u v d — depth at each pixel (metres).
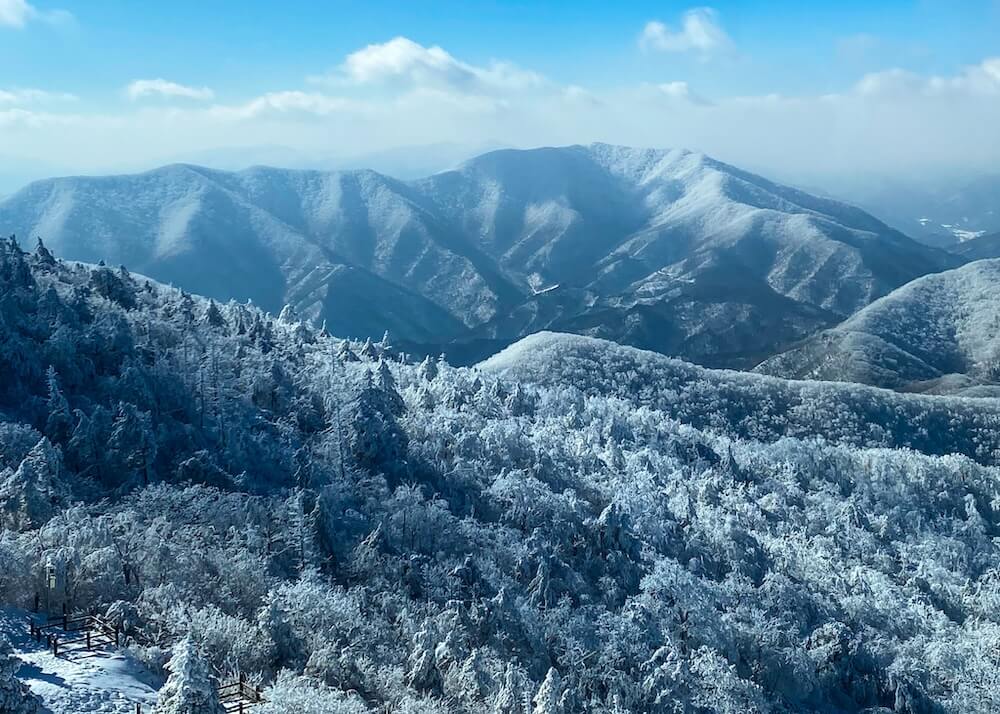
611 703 84.50
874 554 152.75
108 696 46.75
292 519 96.50
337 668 63.22
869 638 116.81
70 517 77.12
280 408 141.12
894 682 105.88
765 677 103.38
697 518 143.00
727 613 111.06
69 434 103.50
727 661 101.00
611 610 108.38
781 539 147.38
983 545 172.50
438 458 138.62
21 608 59.97
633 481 154.62
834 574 135.38
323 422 141.25
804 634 113.31
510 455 151.38
